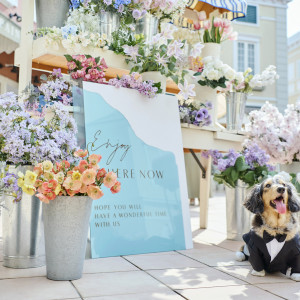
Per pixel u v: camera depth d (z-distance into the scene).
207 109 4.13
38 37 3.47
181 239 3.43
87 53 3.52
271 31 16.50
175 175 3.59
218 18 4.49
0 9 7.35
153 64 3.77
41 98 3.16
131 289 2.28
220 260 3.05
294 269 2.62
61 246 2.41
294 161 4.38
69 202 2.40
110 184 2.45
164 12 4.15
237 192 3.90
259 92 16.12
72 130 2.77
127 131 3.43
